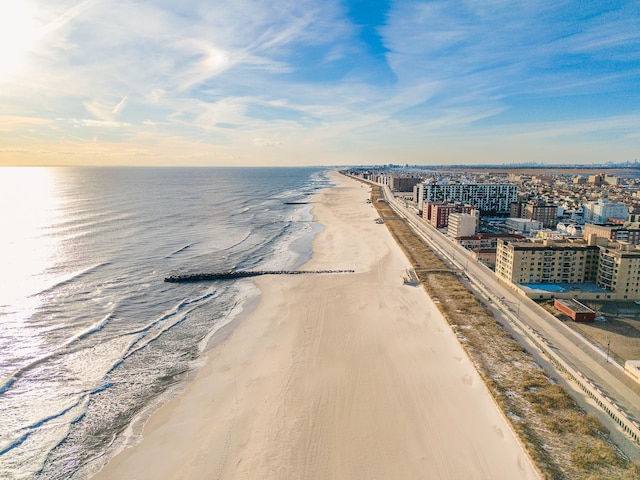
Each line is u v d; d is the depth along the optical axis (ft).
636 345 197.26
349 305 255.29
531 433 132.57
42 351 194.39
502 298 257.55
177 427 142.61
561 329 209.87
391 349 195.93
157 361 187.62
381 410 149.38
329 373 175.22
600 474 114.11
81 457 128.98
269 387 165.78
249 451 130.21
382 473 119.75
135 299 265.34
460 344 198.29
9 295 263.49
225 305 259.39
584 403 149.79
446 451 128.26
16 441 135.44
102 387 166.71
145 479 119.85
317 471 120.98
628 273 254.88
